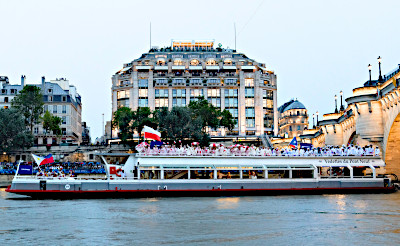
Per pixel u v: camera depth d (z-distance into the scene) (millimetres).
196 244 31141
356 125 74250
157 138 59406
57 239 32625
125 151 118938
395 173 70062
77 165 91625
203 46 183375
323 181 60062
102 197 55125
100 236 33500
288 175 60344
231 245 30875
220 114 132625
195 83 159625
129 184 55938
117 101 161625
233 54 171875
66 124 145375
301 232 34750
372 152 63125
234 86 159875
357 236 33344
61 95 146500
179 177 57938
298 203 50594
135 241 31953
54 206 48531
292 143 63375
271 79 166500
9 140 106000
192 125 112062
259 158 59688
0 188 76188
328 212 44000
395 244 31000
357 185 60688
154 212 44250
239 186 57969
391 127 65875
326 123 101375
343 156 61688
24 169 54750
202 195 56938
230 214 42938
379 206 48062
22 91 121250
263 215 42375
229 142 138625
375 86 70125
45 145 117375
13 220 39938
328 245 30797
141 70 159750
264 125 161250
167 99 159000
